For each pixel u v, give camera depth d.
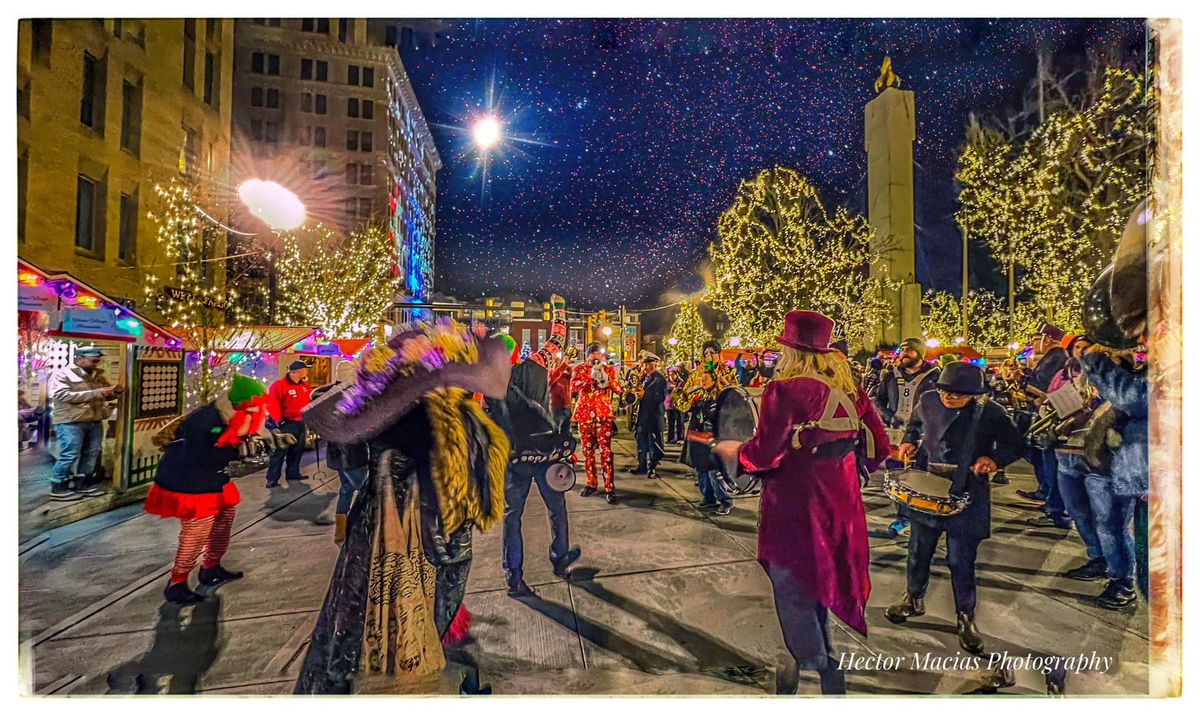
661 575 2.22
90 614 1.93
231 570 2.26
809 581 1.59
